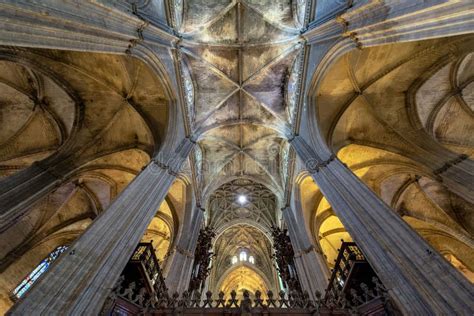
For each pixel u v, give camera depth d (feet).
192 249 44.19
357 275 23.67
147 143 40.96
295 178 49.06
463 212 42.98
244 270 81.15
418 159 35.88
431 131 39.42
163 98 39.32
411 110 38.55
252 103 54.34
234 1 49.88
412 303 16.24
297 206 48.01
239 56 51.72
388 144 39.60
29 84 39.40
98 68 36.65
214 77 52.47
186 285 38.50
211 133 56.75
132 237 22.50
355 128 40.93
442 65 35.24
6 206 25.76
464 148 40.34
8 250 41.45
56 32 16.43
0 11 12.68
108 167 43.78
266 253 80.18
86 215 49.67
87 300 16.57
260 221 71.56
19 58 32.40
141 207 25.61
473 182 27.89
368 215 22.57
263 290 80.84
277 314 16.56
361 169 45.47
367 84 38.11
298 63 45.70
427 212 46.57
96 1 19.71
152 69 33.81
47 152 42.50
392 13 20.93
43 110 40.42
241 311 16.38
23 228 43.91
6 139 41.27
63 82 37.22
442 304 15.19
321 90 38.50
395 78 37.70
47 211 45.68
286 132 48.06
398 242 19.36
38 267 47.21
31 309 14.53
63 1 16.28
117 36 24.02
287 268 45.85
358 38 27.58
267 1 50.08
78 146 38.14
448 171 31.40
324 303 17.63
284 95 52.85
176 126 38.81
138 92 38.81
